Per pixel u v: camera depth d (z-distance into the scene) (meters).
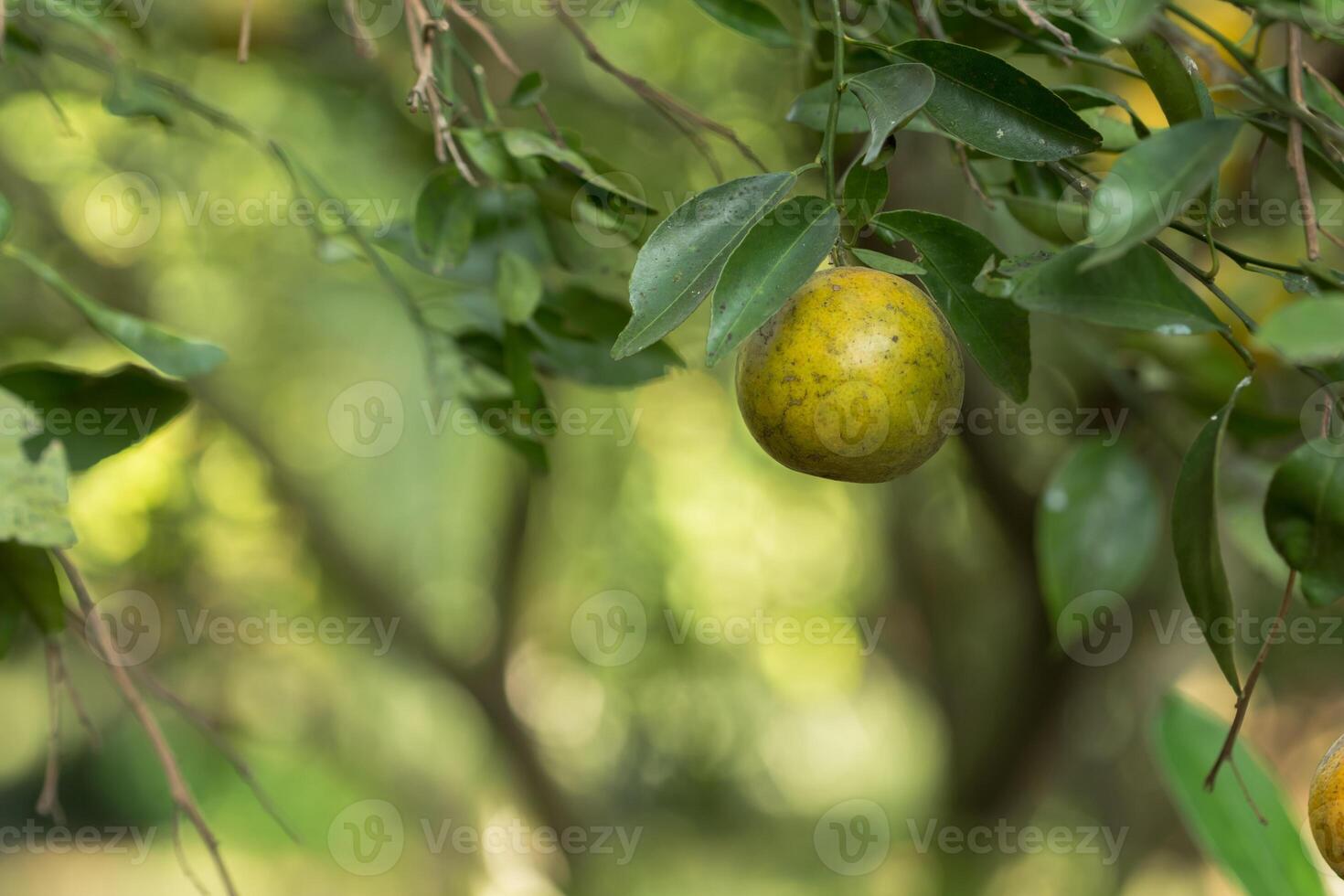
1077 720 3.16
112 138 2.43
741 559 4.14
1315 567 1.11
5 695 4.38
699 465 3.92
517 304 1.31
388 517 4.15
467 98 1.61
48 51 1.44
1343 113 1.16
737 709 4.82
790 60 2.19
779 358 1.13
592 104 2.44
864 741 5.46
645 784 4.91
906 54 1.13
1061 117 1.13
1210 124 1.06
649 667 4.25
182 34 2.02
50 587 1.28
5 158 2.48
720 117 2.50
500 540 3.56
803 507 4.02
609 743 4.69
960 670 3.45
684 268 1.11
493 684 3.54
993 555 3.18
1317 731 4.28
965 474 2.93
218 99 2.44
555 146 1.27
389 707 4.43
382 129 2.18
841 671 4.49
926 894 3.37
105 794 5.35
